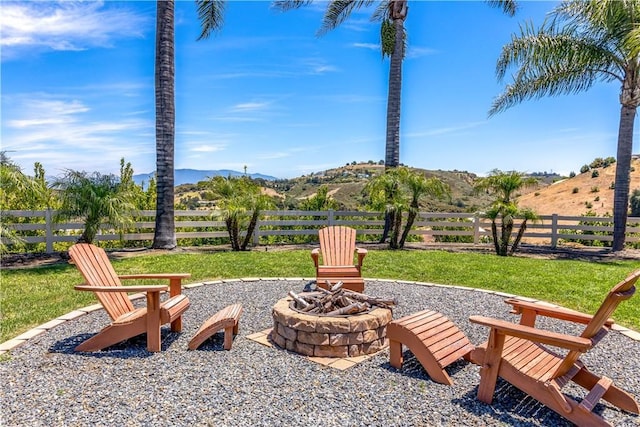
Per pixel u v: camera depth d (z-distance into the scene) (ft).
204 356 12.03
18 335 13.73
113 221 29.14
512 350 9.95
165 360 11.66
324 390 9.95
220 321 12.50
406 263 28.66
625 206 37.42
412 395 9.80
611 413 9.32
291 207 44.62
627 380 11.02
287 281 22.68
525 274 25.26
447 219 44.62
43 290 19.88
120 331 12.32
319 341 12.05
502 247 35.04
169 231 33.58
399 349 11.32
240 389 9.89
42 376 10.48
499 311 17.58
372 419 8.63
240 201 34.58
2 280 22.06
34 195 30.40
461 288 21.58
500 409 9.22
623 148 36.91
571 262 30.50
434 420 8.66
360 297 13.75
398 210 36.04
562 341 8.25
